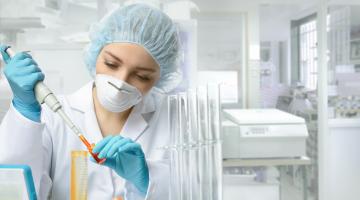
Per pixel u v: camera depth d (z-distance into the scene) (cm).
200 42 216
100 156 73
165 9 162
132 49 89
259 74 218
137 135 102
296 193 201
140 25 91
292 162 148
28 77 72
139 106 106
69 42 159
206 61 217
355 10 224
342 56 225
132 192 84
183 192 66
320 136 207
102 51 93
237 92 218
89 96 106
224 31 216
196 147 66
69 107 104
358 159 221
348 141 221
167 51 97
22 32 155
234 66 218
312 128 213
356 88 225
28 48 156
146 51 91
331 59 224
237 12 215
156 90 115
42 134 86
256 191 158
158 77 99
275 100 225
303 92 223
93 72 108
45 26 152
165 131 105
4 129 79
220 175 66
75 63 159
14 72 73
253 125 147
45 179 90
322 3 202
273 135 146
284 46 226
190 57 153
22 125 77
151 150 102
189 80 152
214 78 214
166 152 97
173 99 70
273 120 149
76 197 64
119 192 94
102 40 94
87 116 102
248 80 218
